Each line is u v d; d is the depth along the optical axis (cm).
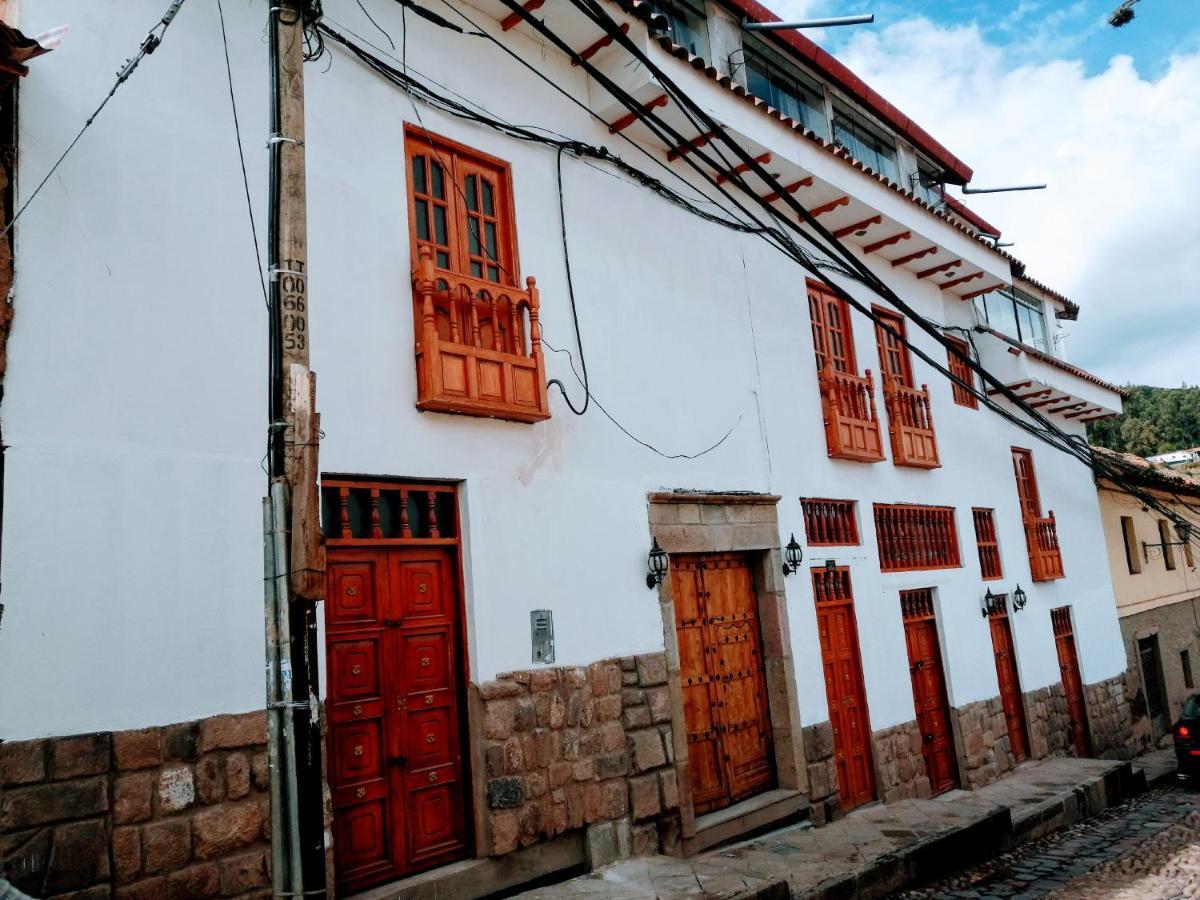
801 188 1030
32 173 497
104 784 467
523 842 642
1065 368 1577
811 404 1048
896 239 1191
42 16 519
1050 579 1481
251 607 542
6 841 433
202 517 531
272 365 403
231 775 512
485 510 679
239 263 579
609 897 629
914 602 1177
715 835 793
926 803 1009
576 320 788
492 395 678
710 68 872
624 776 728
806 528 1005
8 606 453
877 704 1034
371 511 626
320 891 377
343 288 625
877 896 733
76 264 506
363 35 677
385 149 675
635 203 883
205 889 489
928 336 1327
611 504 781
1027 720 1332
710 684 861
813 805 896
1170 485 1952
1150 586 1919
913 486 1198
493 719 646
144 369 523
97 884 454
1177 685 1928
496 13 776
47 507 474
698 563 883
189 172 565
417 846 609
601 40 812
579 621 729
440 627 654
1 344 472
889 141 1373
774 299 1035
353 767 587
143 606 498
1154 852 916
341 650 596
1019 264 1514
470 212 738
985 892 770
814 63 1181
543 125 803
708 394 910
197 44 586
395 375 644
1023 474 1555
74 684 467
